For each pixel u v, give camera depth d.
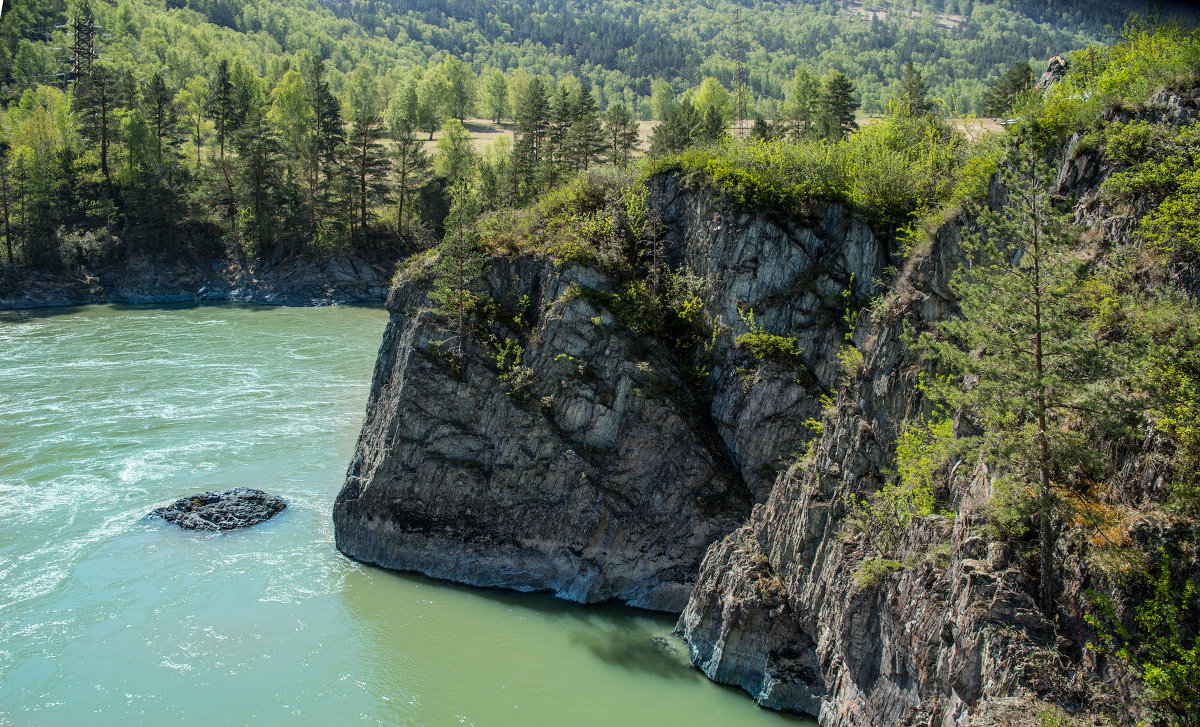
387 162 115.94
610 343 37.28
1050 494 17.67
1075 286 18.92
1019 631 17.30
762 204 37.78
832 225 36.69
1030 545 18.47
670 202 41.62
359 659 30.36
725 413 36.38
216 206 116.19
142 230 107.88
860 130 44.47
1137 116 22.91
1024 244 20.08
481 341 38.00
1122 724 15.49
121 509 41.91
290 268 109.69
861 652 22.78
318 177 124.00
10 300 96.19
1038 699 16.23
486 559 36.16
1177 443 17.11
